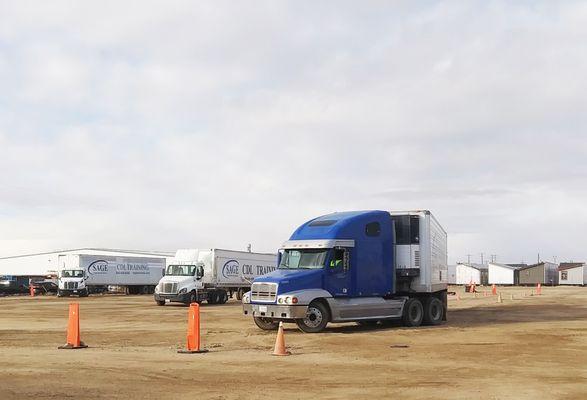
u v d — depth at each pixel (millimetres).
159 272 70625
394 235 23469
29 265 100250
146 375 12117
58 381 11320
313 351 16203
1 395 9992
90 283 62500
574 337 19391
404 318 23094
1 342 18297
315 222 22484
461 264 132000
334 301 21031
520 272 122438
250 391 10609
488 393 10508
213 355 15234
